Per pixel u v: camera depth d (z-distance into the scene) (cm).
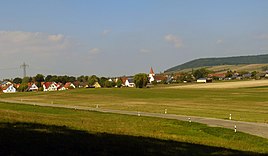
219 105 9312
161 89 16112
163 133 4106
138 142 2631
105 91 15362
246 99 10925
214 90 14875
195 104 9719
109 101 11306
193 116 6556
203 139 3766
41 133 2580
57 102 11081
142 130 4209
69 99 12425
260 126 5044
